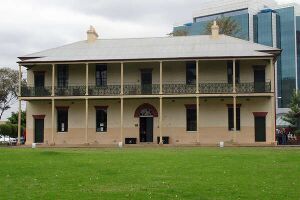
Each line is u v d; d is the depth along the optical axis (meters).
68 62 44.56
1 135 70.75
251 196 13.77
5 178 17.28
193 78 45.19
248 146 39.88
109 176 17.62
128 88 44.84
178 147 38.94
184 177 17.31
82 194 14.04
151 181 16.39
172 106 45.16
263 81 44.12
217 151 30.33
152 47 47.12
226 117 44.31
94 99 45.59
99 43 49.44
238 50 44.34
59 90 45.41
